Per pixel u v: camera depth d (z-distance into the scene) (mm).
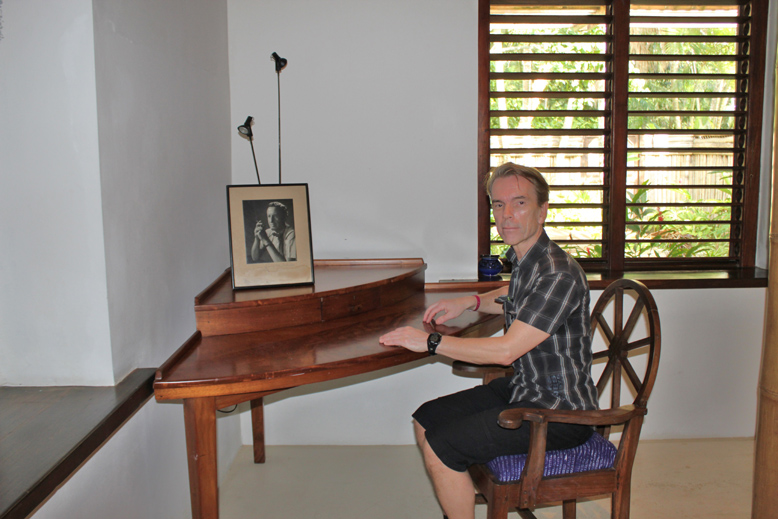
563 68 2555
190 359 1475
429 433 1459
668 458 2383
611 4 2508
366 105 2461
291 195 1946
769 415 1295
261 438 2398
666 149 2586
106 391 1379
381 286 2051
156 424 1639
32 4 1294
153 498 1608
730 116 2596
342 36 2430
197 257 2014
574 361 1490
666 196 2635
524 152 2539
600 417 1333
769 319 1296
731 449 2461
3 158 1340
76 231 1353
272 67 2438
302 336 1689
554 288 1438
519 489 1375
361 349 1546
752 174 2605
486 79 2477
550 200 2637
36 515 1032
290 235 1931
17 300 1385
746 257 2656
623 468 1429
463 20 2436
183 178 1880
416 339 1529
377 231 2523
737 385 2527
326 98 2453
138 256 1542
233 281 1875
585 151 2555
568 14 2537
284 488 2205
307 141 2473
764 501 1317
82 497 1199
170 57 1773
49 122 1323
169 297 1757
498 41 2488
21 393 1369
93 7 1292
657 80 2590
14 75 1317
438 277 2553
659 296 2459
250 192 1914
